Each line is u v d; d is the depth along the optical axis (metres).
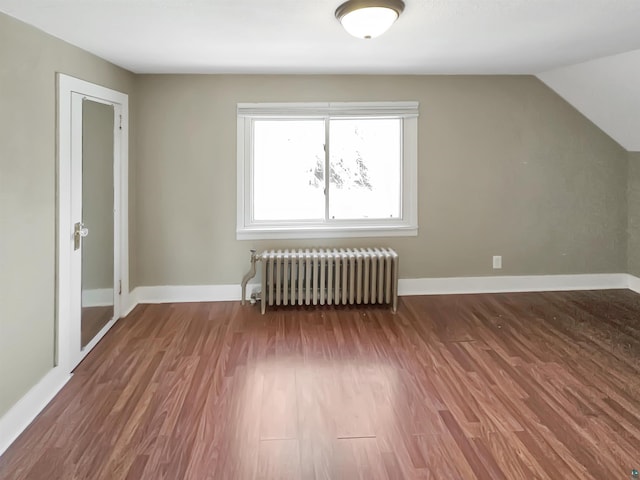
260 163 4.71
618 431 2.47
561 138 4.82
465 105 4.70
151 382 3.01
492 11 2.56
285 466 2.20
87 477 2.12
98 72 3.57
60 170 2.95
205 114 4.50
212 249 4.65
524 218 4.88
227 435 2.44
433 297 4.77
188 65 4.00
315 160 4.73
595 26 2.85
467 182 4.79
